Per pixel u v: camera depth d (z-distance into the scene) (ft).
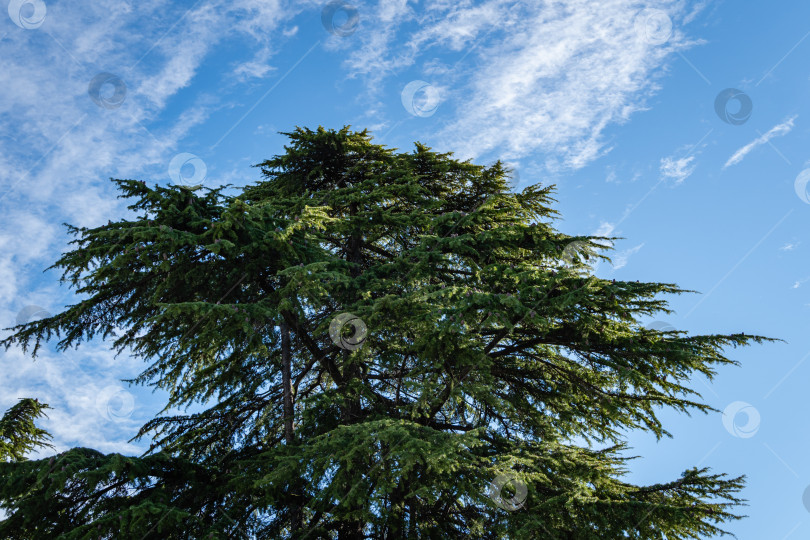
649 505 23.25
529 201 40.04
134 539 22.43
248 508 28.14
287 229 27.43
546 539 23.97
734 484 24.45
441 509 30.14
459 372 28.66
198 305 24.70
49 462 22.56
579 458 28.25
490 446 29.60
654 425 29.81
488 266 28.35
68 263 26.08
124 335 29.50
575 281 25.93
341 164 42.11
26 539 23.97
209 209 29.09
